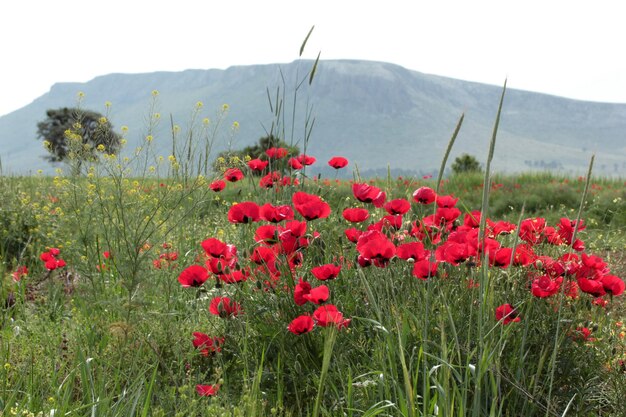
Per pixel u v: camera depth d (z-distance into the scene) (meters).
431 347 2.66
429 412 2.21
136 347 3.14
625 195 13.41
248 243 3.86
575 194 14.73
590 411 2.78
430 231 3.42
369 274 3.18
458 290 2.99
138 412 2.44
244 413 2.38
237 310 3.06
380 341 2.70
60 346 3.28
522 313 2.89
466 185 18.22
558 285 2.94
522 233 3.34
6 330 3.61
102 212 3.92
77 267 4.09
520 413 2.56
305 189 4.32
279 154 4.13
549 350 2.81
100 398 2.45
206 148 3.76
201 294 3.69
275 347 3.05
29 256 5.91
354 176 3.52
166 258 4.12
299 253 3.42
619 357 2.93
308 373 2.84
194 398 2.64
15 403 2.54
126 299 3.15
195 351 3.15
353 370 2.77
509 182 19.23
